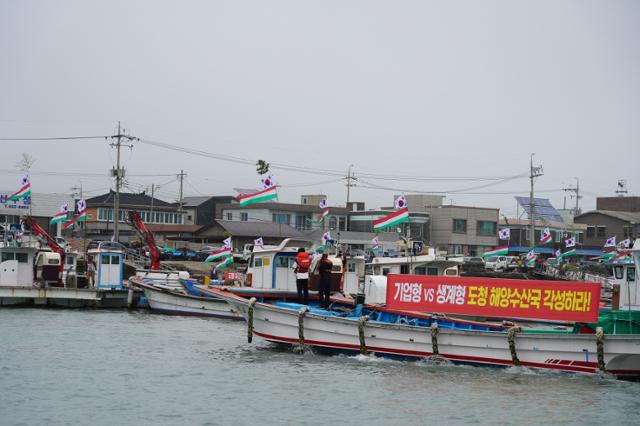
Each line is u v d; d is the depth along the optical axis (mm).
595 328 25766
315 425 20344
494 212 99750
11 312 42812
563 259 90375
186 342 32844
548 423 20812
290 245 36500
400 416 21219
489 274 64562
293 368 26797
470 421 20859
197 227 90812
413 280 27797
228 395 23172
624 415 21516
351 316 29188
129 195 99250
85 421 20297
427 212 98188
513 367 26000
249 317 30078
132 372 26172
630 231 101500
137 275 50094
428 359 27000
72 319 40438
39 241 49844
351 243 90250
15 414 20797
